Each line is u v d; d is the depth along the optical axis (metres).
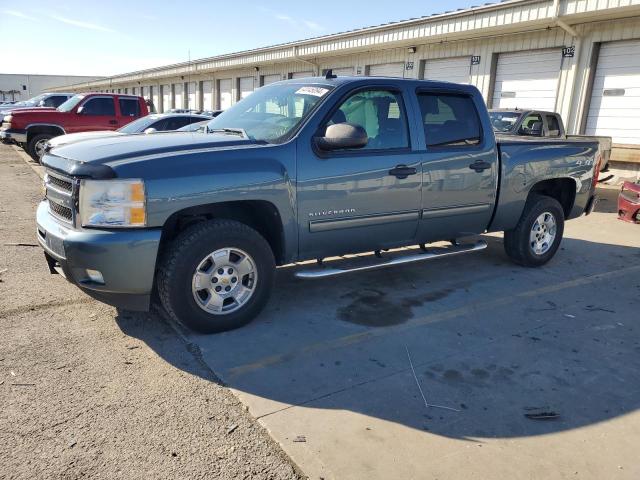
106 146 3.84
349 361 3.66
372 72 20.23
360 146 4.05
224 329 4.03
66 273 3.61
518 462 2.65
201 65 30.98
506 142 5.49
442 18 15.18
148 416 2.93
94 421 2.86
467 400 3.21
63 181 3.75
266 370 3.50
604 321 4.52
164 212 3.54
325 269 4.42
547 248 6.11
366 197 4.44
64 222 3.73
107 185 3.43
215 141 4.00
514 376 3.52
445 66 17.38
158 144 3.87
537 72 14.71
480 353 3.84
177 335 3.96
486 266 6.12
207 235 3.77
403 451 2.71
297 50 22.00
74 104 14.48
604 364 3.73
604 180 13.62
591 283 5.57
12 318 4.14
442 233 5.19
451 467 2.59
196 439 2.74
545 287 5.40
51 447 2.63
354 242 4.57
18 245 6.21
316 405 3.10
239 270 4.02
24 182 11.04
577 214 6.46
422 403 3.16
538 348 3.96
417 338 4.07
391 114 4.66
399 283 5.39
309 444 2.73
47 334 3.89
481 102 5.30
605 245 7.33
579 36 13.38
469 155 5.07
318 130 4.19
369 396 3.22
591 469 2.62
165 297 3.78
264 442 2.74
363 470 2.55
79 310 4.34
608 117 13.34
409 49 18.08
